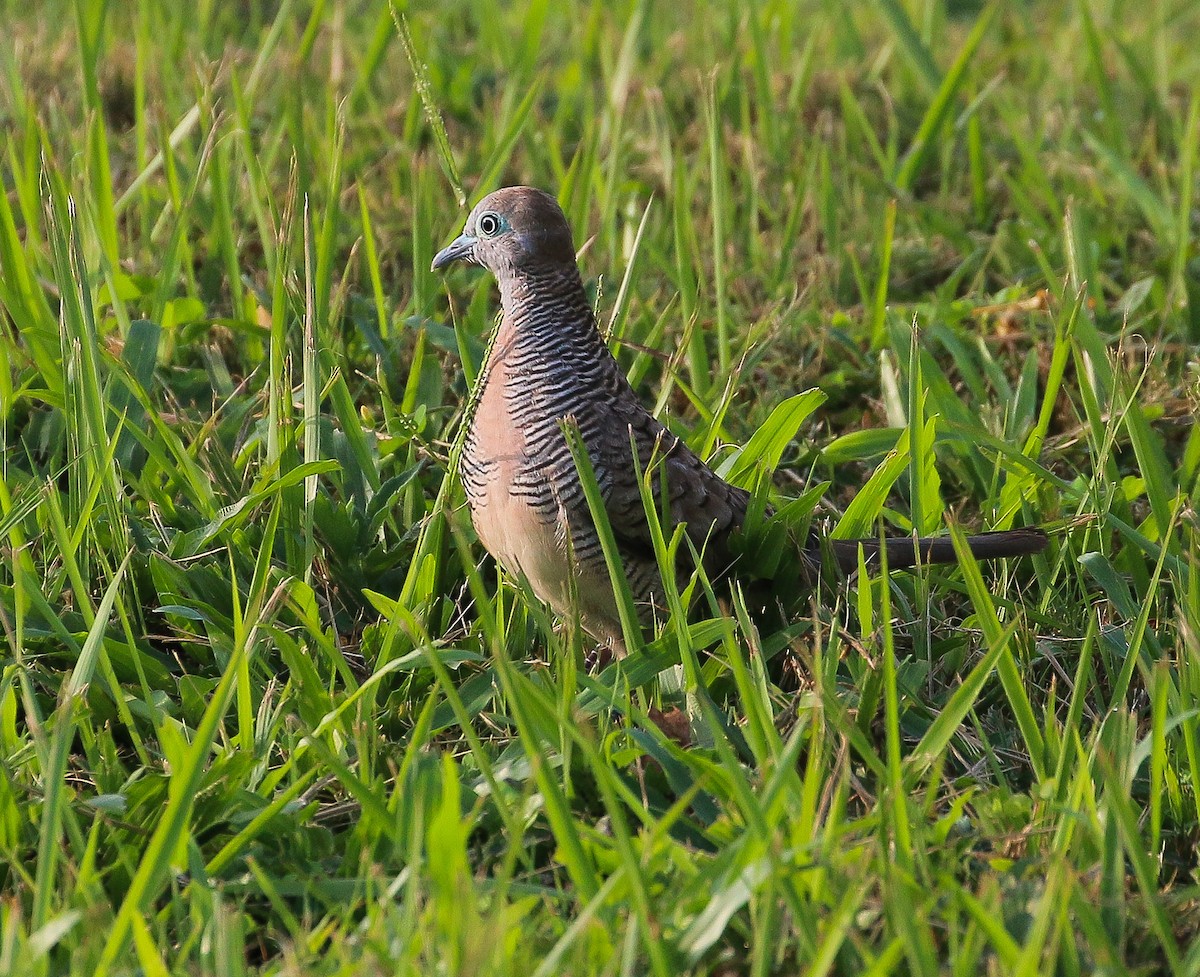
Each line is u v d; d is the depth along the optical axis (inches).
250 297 450.3
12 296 402.6
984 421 424.5
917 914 229.8
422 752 265.6
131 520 350.3
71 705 246.2
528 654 341.4
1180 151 587.8
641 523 335.9
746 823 249.9
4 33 620.4
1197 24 842.2
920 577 338.0
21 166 473.1
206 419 410.9
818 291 494.0
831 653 297.4
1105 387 414.6
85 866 238.8
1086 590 370.9
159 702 303.9
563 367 334.6
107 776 279.9
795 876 239.6
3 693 283.0
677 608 288.5
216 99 535.2
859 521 365.1
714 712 263.1
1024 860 258.2
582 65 609.6
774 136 586.2
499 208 342.3
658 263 482.0
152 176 525.3
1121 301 485.4
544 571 339.9
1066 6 848.9
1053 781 269.6
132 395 385.1
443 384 434.6
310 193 471.2
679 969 224.8
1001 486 410.9
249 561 352.5
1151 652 327.0
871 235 540.4
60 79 612.7
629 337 454.0
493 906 231.0
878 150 569.6
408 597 326.3
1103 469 367.6
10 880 260.5
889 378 433.4
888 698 263.0
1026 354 479.2
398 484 371.2
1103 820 264.7
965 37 784.9
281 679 325.1
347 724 293.9
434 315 461.7
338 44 577.9
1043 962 235.6
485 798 264.1
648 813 251.0
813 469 411.8
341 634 349.4
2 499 333.4
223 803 266.1
